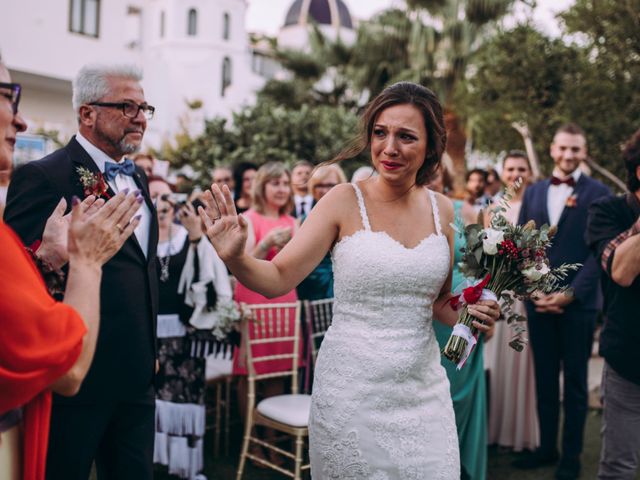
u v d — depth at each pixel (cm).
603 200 295
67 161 238
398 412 204
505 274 212
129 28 2266
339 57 1622
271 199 439
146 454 243
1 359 131
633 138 286
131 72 252
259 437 441
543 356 404
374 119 211
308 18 1695
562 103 760
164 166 461
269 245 397
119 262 237
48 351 133
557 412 406
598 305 398
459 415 331
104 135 247
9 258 134
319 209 213
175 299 368
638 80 719
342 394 203
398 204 216
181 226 390
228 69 2262
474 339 211
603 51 752
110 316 231
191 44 2186
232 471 396
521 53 785
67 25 1377
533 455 413
